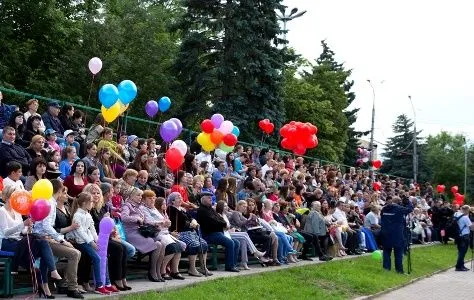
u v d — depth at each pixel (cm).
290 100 3822
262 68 2855
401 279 1495
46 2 3019
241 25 2788
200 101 2953
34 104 1176
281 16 3491
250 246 1271
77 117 1360
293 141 1719
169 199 1136
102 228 873
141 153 1241
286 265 1373
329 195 1916
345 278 1323
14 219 817
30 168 930
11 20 2956
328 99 4509
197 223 1140
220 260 1340
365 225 1988
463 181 8200
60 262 895
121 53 3244
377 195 2205
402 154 6106
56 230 865
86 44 3158
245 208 1345
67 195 938
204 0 2883
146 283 981
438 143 10056
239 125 2783
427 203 3180
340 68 5841
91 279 937
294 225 1556
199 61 2956
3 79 2730
